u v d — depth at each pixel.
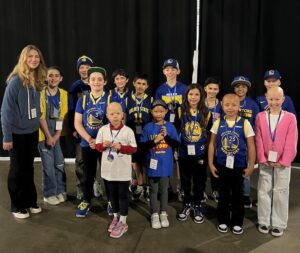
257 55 4.21
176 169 4.15
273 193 2.60
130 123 3.09
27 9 4.29
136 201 3.25
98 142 2.62
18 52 4.39
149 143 2.67
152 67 4.28
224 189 2.66
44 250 2.40
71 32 4.30
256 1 4.08
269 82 3.21
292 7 4.06
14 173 2.73
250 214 2.98
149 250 2.40
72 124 3.13
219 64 4.25
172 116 3.13
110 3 4.21
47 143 3.01
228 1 4.11
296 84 4.20
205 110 2.79
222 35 4.19
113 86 4.38
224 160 2.60
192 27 4.20
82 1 4.23
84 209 2.91
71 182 3.77
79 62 3.12
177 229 2.71
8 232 2.64
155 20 4.21
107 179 2.60
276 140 2.49
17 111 2.60
